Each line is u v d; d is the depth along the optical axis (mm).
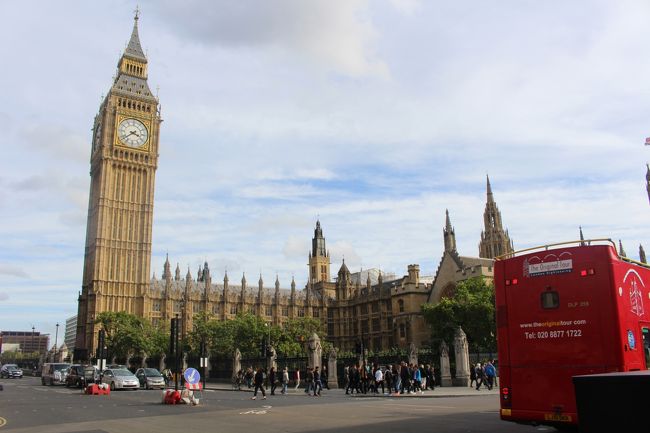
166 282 142375
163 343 109125
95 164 146500
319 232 198000
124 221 138875
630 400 8664
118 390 53719
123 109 143875
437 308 75562
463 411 25531
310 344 57125
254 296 154250
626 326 14555
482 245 160500
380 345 128625
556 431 17516
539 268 15906
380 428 19234
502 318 16547
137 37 155000
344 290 148750
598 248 15008
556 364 15148
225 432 19344
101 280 132625
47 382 68875
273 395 45250
